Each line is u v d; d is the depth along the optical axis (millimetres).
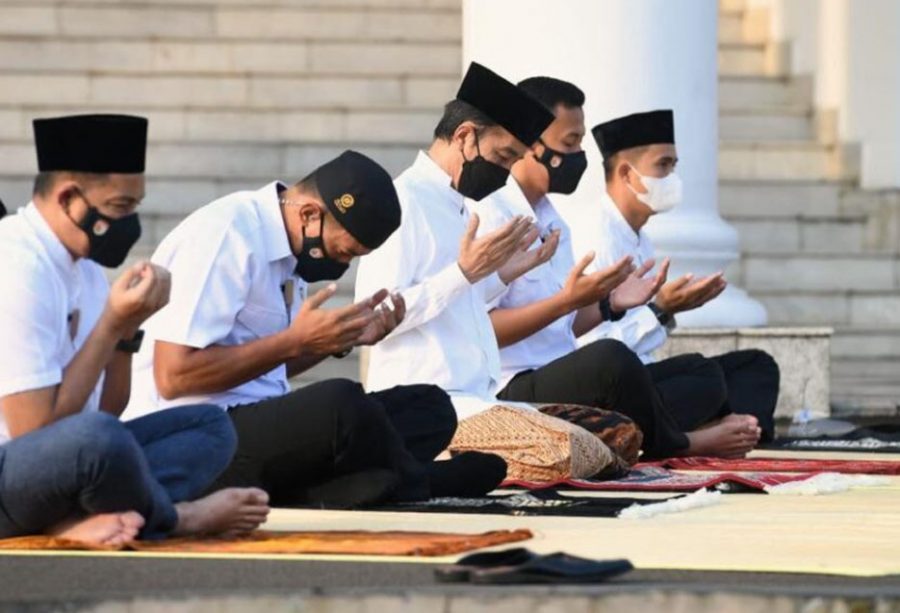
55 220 8648
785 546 8641
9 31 21734
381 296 10172
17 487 8336
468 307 11836
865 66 22188
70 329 8797
